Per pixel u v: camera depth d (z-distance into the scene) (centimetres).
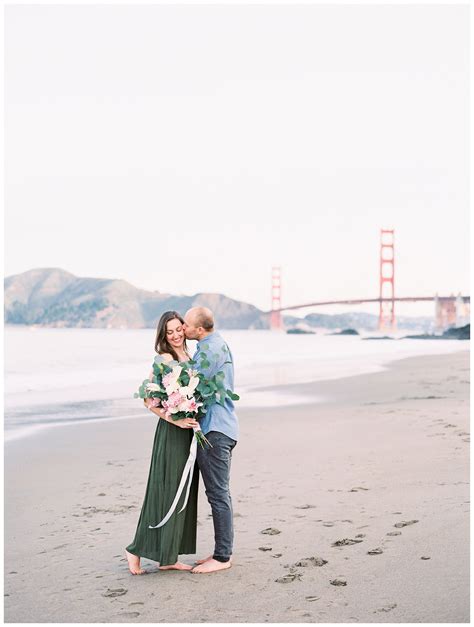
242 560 359
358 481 521
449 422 796
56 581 341
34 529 432
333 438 732
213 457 355
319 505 457
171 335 372
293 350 4294
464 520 399
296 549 370
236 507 462
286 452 662
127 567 362
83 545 399
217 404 363
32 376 1998
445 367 2003
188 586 329
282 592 313
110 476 593
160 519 352
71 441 791
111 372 2214
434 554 347
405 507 438
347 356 3200
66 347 5216
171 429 361
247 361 2731
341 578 324
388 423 817
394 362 2408
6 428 898
